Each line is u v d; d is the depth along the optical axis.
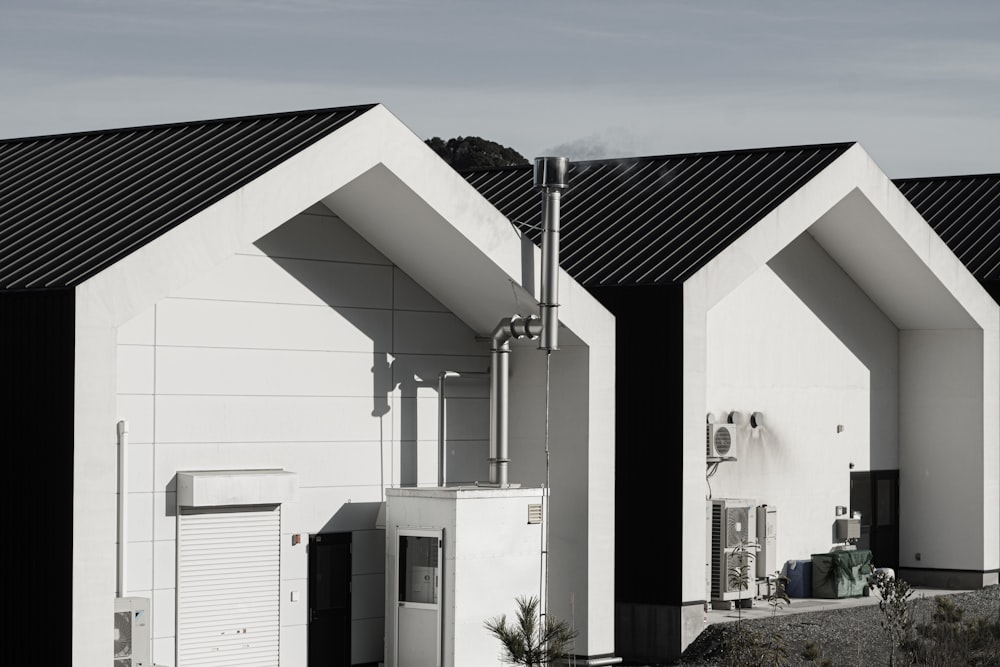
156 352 23.78
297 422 25.64
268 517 24.91
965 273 35.94
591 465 27.31
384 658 26.30
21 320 20.69
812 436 35.44
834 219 34.22
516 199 34.22
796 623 30.03
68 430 20.08
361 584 26.44
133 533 23.25
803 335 35.28
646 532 28.06
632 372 28.36
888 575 34.84
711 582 31.98
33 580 20.33
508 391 27.86
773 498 34.44
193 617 23.83
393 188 24.88
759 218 29.91
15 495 20.59
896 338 37.91
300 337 25.73
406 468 27.25
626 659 28.16
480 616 25.58
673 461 27.86
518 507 26.20
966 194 41.34
